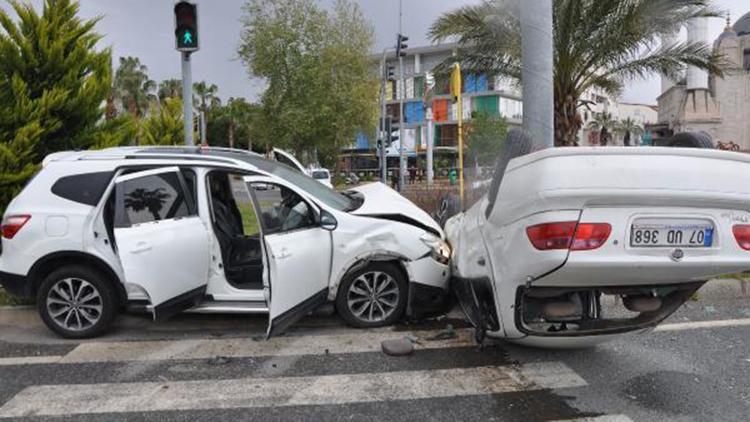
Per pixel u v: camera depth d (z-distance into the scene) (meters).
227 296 5.22
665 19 11.59
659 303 4.03
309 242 5.00
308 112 27.83
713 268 3.52
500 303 3.98
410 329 5.39
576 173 3.39
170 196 5.14
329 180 29.45
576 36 12.10
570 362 4.52
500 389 4.05
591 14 11.69
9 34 7.75
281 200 5.27
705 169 3.44
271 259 4.67
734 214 3.53
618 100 17.00
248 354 4.79
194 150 5.78
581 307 4.05
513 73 14.01
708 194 3.42
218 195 6.12
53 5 8.12
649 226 3.45
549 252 3.45
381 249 5.23
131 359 4.70
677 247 3.47
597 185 3.36
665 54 13.06
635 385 4.09
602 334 3.96
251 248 5.85
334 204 5.45
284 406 3.82
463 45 14.05
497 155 4.47
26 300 5.96
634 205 3.44
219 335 5.29
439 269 5.41
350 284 5.30
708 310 5.90
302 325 5.54
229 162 5.26
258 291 5.25
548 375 4.28
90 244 5.08
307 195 5.19
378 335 5.22
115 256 5.11
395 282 5.39
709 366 4.43
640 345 4.89
